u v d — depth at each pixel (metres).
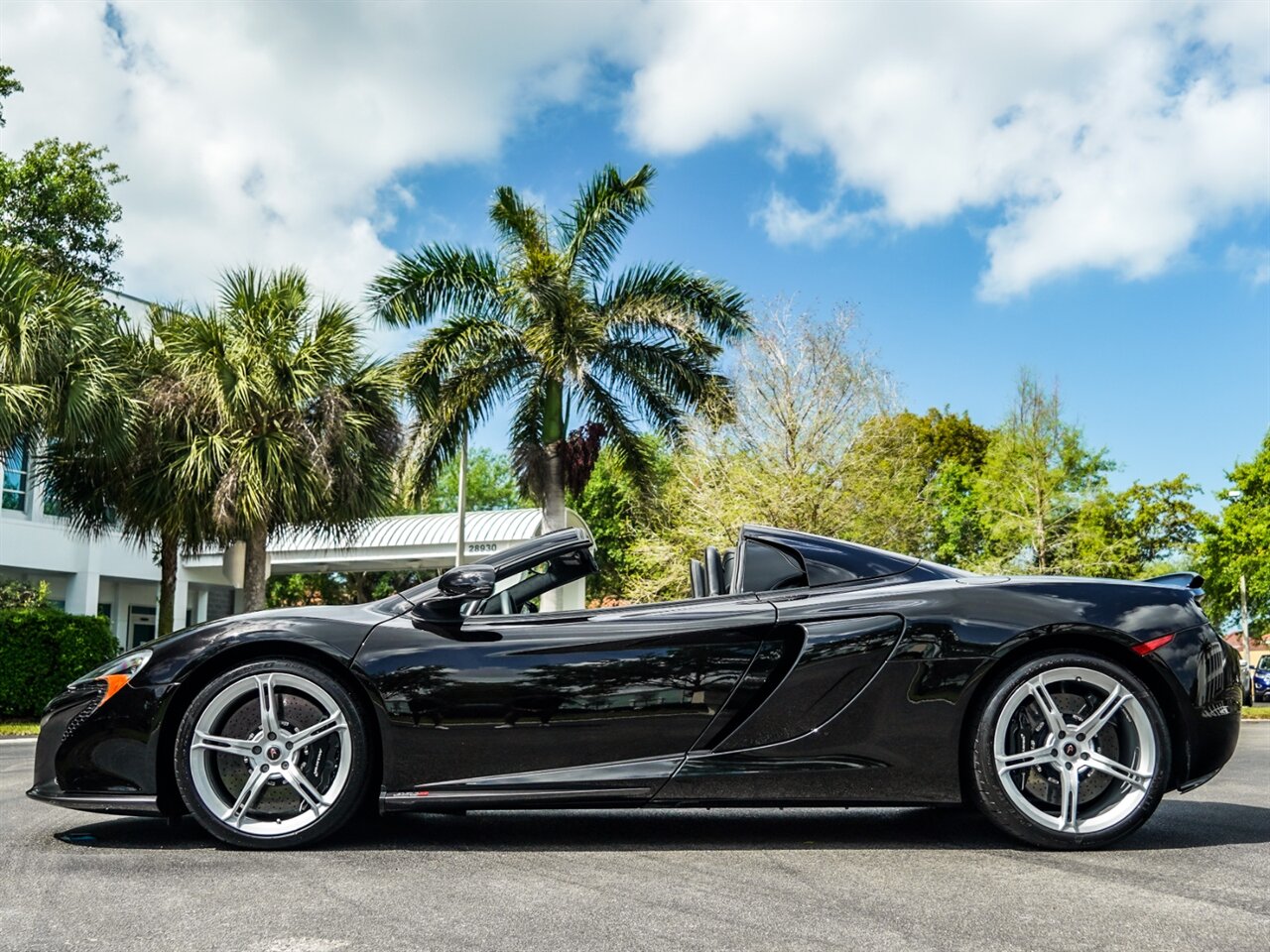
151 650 3.73
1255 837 3.78
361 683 3.60
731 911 2.72
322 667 3.66
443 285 17.52
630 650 3.65
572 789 3.55
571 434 18.00
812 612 3.70
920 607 3.66
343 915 2.69
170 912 2.73
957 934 2.50
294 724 3.65
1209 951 2.36
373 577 43.03
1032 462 26.62
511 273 17.30
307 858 3.43
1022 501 26.66
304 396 14.49
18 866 3.32
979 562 27.17
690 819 4.24
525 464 17.81
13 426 13.23
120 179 25.38
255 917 2.68
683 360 17.69
